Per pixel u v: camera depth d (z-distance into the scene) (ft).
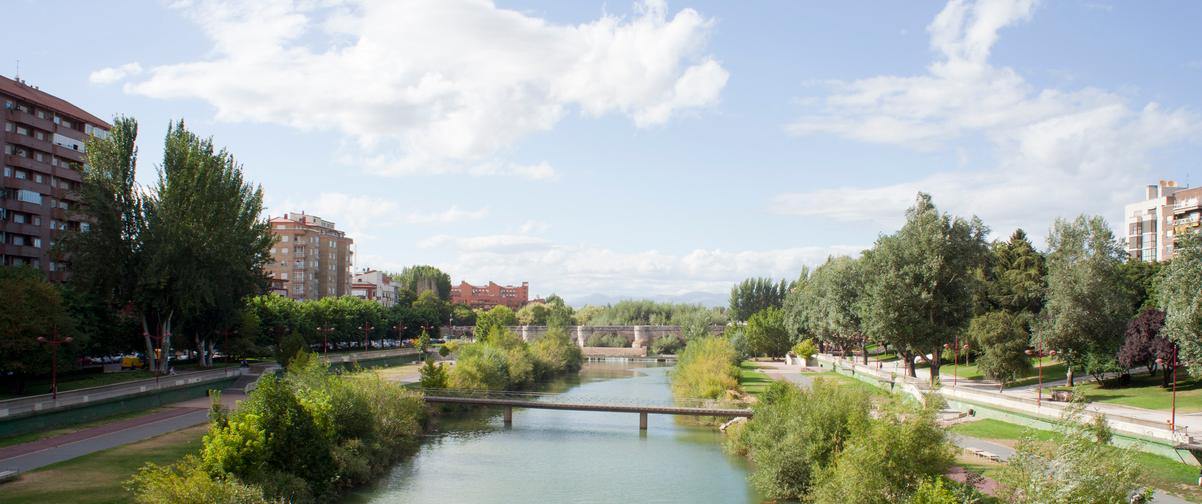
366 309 474.08
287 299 405.39
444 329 655.35
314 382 165.58
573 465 175.83
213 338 307.37
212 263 259.80
